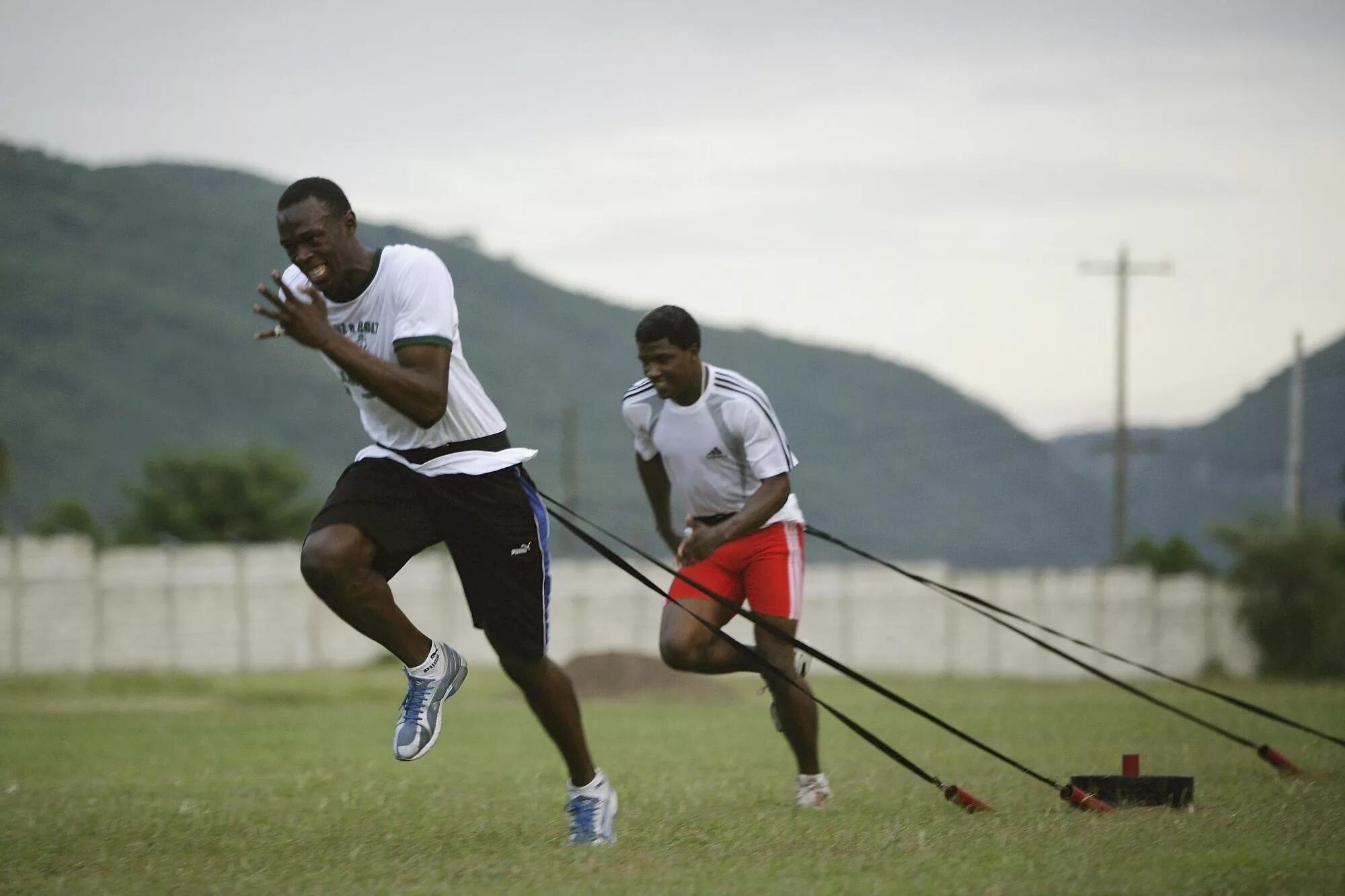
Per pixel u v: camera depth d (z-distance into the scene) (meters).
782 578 26.14
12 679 84.81
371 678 91.81
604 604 115.62
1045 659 125.44
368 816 24.30
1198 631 128.62
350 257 19.61
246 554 109.56
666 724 48.34
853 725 23.38
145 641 104.75
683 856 19.53
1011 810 24.03
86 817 24.17
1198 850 19.06
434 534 20.38
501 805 25.78
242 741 41.94
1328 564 126.88
